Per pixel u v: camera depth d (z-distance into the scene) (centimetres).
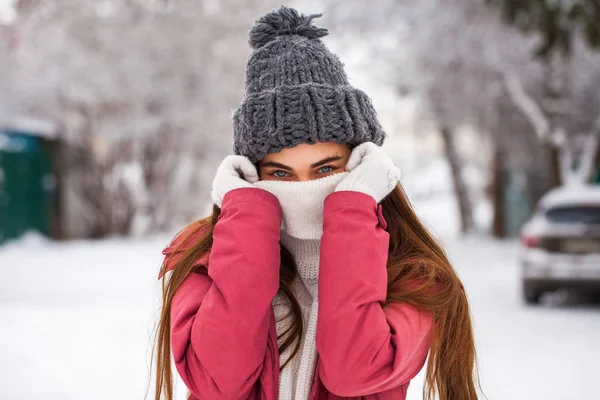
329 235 165
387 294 171
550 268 837
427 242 191
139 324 701
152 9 1958
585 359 562
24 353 573
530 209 2517
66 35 1900
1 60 1812
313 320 175
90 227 2067
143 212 2161
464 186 2392
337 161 176
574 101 1780
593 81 1711
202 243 180
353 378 159
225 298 162
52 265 1249
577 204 854
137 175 2169
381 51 1708
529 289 854
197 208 2114
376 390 164
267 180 177
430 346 175
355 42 1694
